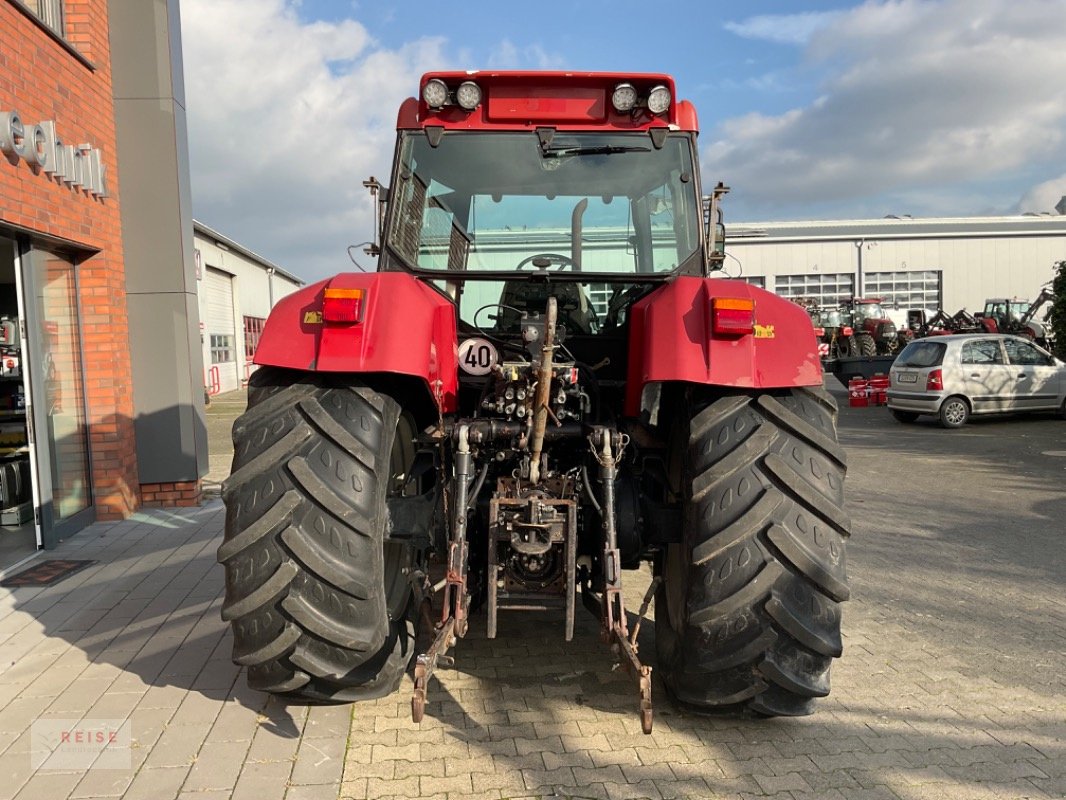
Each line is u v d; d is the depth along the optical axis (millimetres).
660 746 3061
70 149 6105
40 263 6277
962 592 5023
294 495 2779
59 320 6566
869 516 7227
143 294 7309
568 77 3662
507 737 3127
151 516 7176
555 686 3578
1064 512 7320
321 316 2914
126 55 7133
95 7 6812
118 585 5211
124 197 7227
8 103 5355
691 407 3053
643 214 3719
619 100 3619
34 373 6031
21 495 7117
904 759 2988
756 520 2787
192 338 7531
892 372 15023
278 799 2727
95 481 6992
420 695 2543
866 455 11070
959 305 35000
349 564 2781
